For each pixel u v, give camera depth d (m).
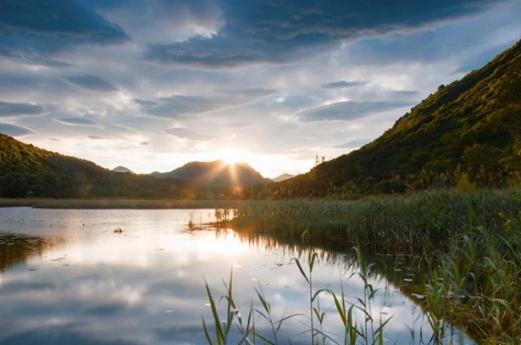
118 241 15.48
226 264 10.80
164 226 21.98
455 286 5.69
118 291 8.25
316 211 19.28
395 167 50.22
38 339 5.84
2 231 19.44
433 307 5.32
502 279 5.77
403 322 6.27
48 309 7.14
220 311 6.98
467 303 6.52
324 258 11.38
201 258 11.69
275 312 6.91
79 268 10.43
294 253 12.30
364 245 13.31
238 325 6.31
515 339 4.94
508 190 11.94
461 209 11.34
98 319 6.63
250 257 11.78
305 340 5.71
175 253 12.56
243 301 7.51
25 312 6.99
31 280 9.17
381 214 14.27
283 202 22.17
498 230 8.75
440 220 11.58
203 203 47.56
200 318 6.64
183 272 9.89
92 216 31.55
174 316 6.75
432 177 23.78
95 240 15.76
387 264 10.28
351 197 35.12
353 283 8.60
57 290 8.34
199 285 8.66
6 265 10.83
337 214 18.81
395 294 7.70
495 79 61.53
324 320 6.50
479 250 7.53
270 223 19.00
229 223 21.78
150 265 10.76
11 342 5.74
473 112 54.38
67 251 13.08
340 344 5.57
